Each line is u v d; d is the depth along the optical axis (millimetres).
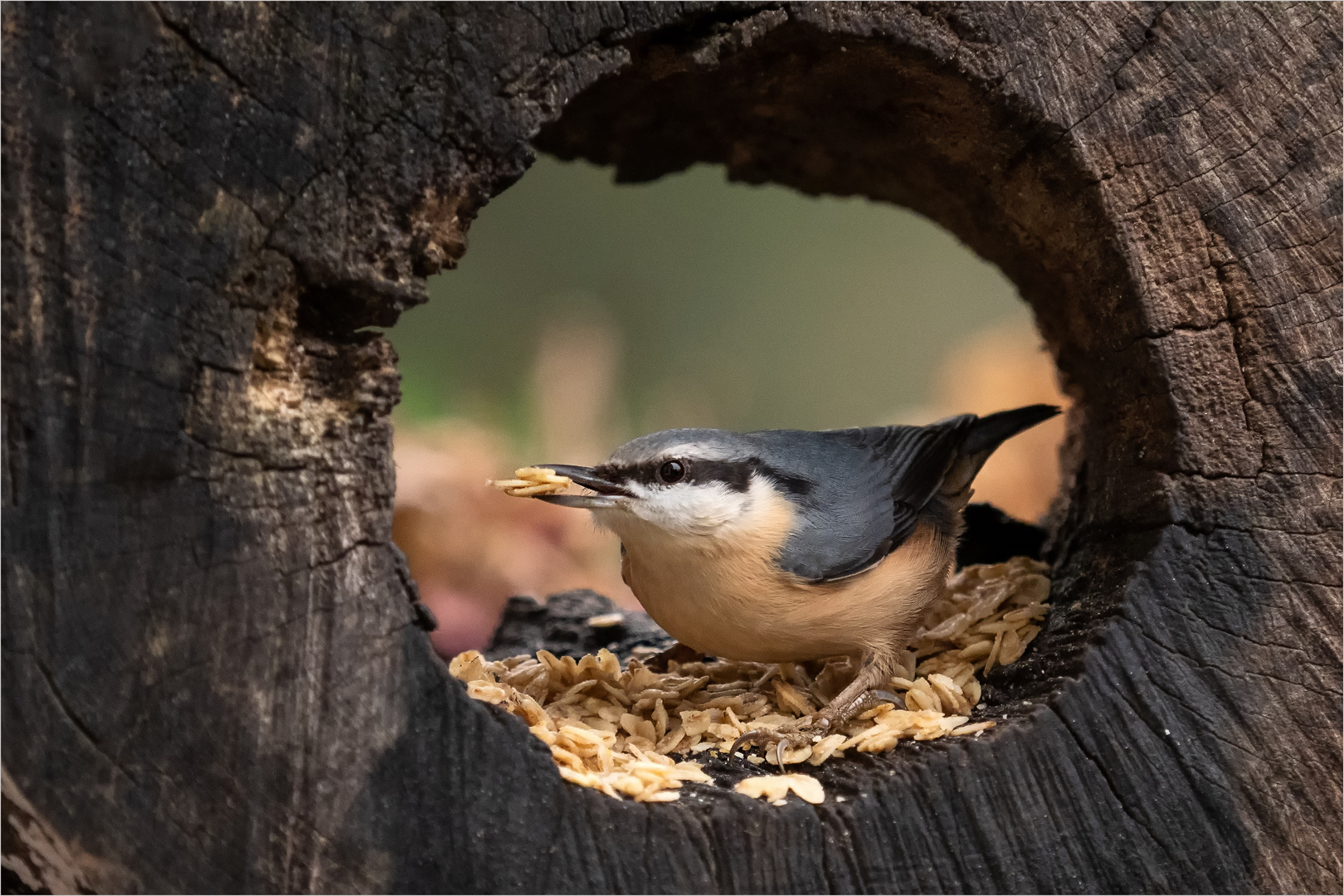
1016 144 4945
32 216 3475
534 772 3973
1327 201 4613
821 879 4156
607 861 3994
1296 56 4613
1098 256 4980
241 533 3705
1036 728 4461
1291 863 4457
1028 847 4344
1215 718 4527
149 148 3572
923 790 4336
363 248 3885
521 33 3988
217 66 3641
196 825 3637
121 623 3574
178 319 3617
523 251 19531
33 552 3492
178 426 3625
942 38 4527
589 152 6699
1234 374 4688
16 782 3473
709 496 4980
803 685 5801
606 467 5109
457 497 8359
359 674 3844
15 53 3443
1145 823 4438
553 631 7387
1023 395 10219
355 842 3793
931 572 5496
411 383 13523
